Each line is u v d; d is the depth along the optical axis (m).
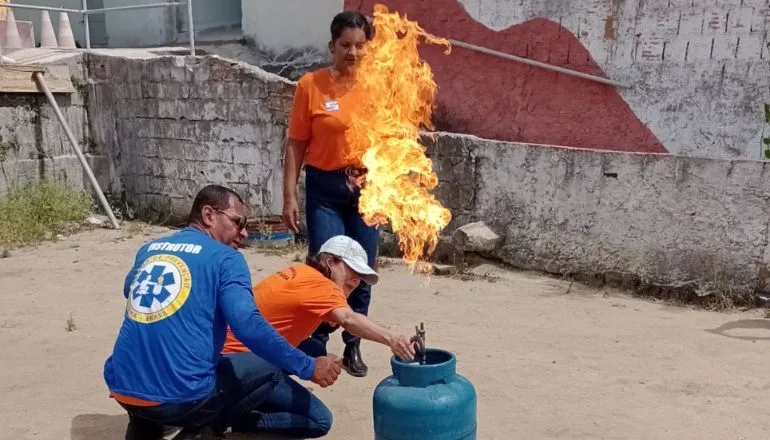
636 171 6.80
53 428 4.17
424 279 7.43
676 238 6.64
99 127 11.05
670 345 5.43
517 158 7.52
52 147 10.51
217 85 9.67
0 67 9.64
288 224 4.88
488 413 4.26
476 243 7.58
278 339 3.32
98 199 10.95
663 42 7.93
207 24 13.66
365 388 4.68
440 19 9.37
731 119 7.64
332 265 3.94
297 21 11.36
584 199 7.15
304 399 3.93
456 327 5.89
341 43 4.59
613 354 5.25
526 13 8.73
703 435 3.98
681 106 7.91
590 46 8.38
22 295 6.95
